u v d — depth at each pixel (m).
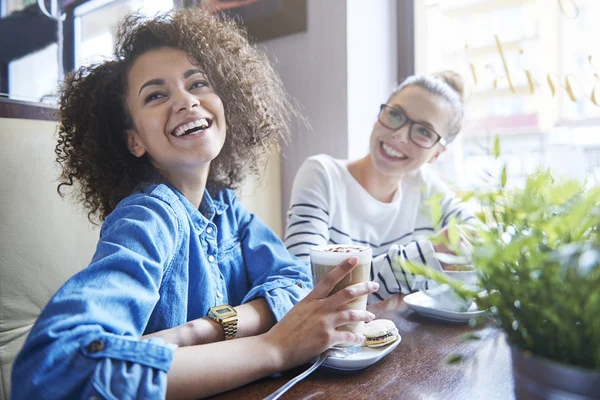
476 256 0.35
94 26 1.09
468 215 1.06
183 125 0.69
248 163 0.98
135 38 0.76
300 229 1.06
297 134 1.53
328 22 1.41
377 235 1.21
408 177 1.26
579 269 0.29
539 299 0.32
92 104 0.77
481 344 0.59
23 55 0.94
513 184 0.39
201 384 0.45
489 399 0.44
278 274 0.77
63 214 0.90
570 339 0.31
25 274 0.83
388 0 1.57
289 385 0.47
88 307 0.44
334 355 0.53
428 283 0.68
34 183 0.85
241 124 0.90
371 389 0.47
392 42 1.60
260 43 1.58
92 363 0.40
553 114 1.32
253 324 0.63
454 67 1.51
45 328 0.41
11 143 0.82
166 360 0.43
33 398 0.39
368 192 1.19
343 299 0.56
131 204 0.63
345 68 1.39
